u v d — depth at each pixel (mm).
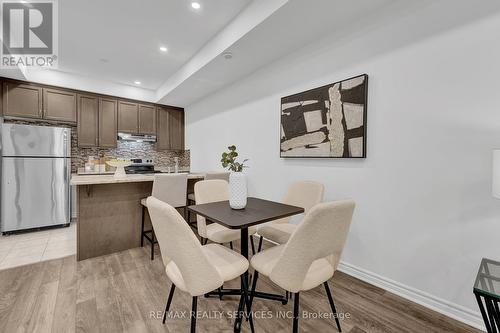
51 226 3668
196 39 2887
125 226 2781
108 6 2250
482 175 1486
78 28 2631
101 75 4113
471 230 1531
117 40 2896
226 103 3865
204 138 4559
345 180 2223
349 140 2119
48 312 1635
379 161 1973
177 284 1252
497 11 1421
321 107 2344
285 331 1494
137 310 1674
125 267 2322
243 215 1562
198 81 3643
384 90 1931
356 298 1834
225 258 1466
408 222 1811
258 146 3215
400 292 1856
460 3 1552
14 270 2246
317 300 1815
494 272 1265
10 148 3283
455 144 1586
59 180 3645
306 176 2584
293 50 2656
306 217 1106
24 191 3383
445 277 1641
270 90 3006
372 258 2035
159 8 2287
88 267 2316
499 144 1425
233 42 2479
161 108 5105
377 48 1966
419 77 1736
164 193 2598
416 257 1775
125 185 2777
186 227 1093
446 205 1630
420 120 1736
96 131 4332
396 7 1848
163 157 5391
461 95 1556
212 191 2289
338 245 1311
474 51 1502
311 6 1903
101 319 1575
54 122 4078
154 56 3348
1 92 3543
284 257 1188
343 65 2205
